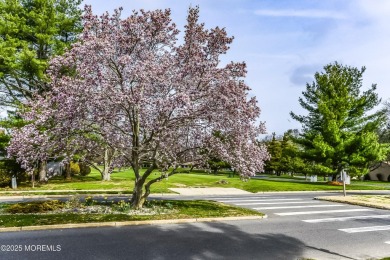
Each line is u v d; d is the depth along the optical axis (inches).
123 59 438.9
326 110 1411.2
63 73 607.2
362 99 1453.0
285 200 793.6
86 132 500.7
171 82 481.1
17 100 1009.5
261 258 309.1
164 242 351.6
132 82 470.6
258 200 780.0
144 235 379.2
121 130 508.4
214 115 466.9
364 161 1326.3
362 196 898.1
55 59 477.7
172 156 498.3
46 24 1009.5
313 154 1413.6
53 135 486.9
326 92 1519.4
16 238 353.1
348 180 1466.5
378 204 706.2
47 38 992.9
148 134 505.7
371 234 430.9
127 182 1088.2
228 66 494.6
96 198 711.7
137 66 447.5
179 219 462.9
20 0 1048.8
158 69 463.2
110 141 518.9
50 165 1405.0
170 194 856.9
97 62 464.4
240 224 467.2
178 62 510.6
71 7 1096.2
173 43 543.2
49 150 500.4
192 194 879.7
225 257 307.0
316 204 728.3
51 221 420.8
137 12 506.6
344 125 1491.1
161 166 517.3
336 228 463.5
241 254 318.7
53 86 476.4
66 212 497.0
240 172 515.8
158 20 505.4
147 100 439.5
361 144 1328.7
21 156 491.2
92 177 1417.3
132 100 434.3
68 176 1261.1
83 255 298.5
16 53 954.1
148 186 545.6
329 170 1358.3
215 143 490.3
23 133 478.0
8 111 1008.9
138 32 500.1
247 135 499.2
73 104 437.4
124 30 497.7
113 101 449.4
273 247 349.4
